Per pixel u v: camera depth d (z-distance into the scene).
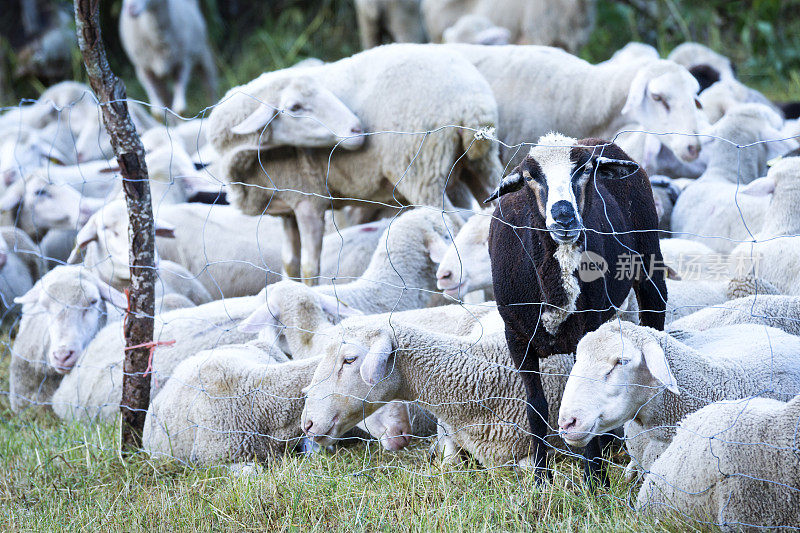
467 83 10.60
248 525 6.67
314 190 11.04
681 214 12.19
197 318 9.50
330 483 7.08
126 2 21.22
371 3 22.28
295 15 27.95
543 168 6.30
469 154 10.60
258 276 12.41
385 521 6.49
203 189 14.13
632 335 6.32
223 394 7.89
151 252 8.28
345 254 11.45
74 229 13.91
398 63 10.72
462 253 9.00
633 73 11.91
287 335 8.73
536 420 6.80
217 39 28.17
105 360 9.63
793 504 5.66
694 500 5.99
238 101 10.72
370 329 7.17
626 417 6.35
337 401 7.07
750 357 6.90
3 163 15.73
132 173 8.08
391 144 10.59
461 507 6.54
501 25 20.55
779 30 23.09
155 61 22.17
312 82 10.61
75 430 8.80
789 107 16.70
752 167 12.63
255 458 7.73
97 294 10.13
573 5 19.69
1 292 12.76
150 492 7.38
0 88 26.84
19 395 10.42
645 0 24.09
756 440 5.79
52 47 26.97
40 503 7.38
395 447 7.90
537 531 6.19
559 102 12.11
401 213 10.11
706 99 15.00
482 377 7.35
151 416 8.25
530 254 6.39
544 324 6.54
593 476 6.75
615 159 6.33
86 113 20.28
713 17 24.08
